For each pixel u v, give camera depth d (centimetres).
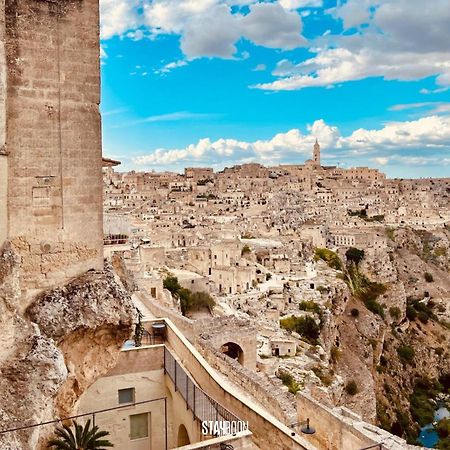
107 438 2559
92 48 1866
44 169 1781
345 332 11619
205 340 3838
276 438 1858
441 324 16050
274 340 7156
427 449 2022
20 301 1734
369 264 17012
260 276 11919
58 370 1570
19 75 1725
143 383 2661
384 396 10956
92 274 1892
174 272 9619
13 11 1708
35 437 1441
